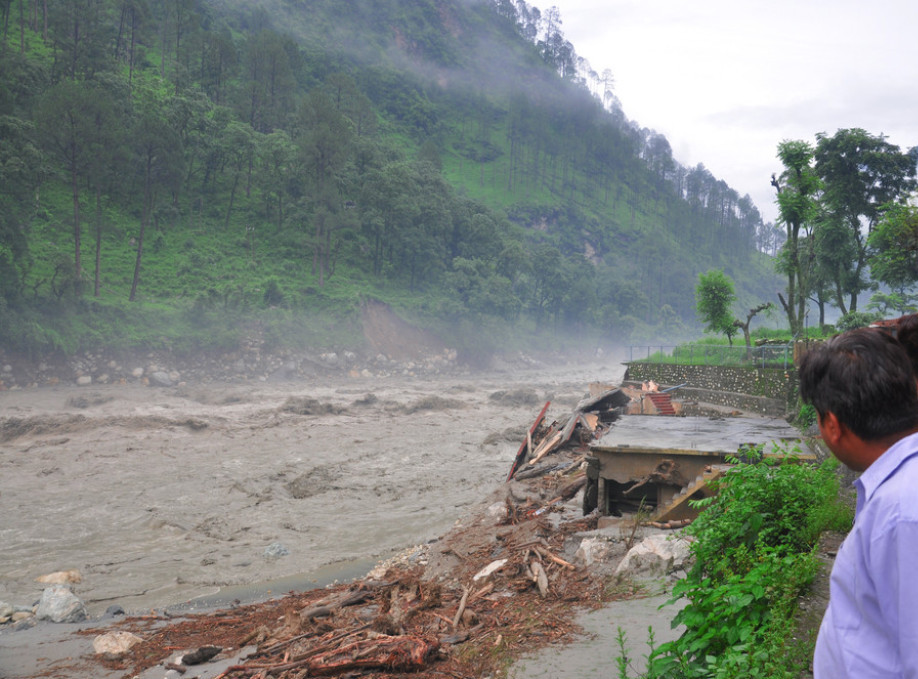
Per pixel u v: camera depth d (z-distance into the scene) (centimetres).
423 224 12275
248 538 1961
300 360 8238
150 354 7100
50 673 957
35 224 8456
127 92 10456
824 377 184
